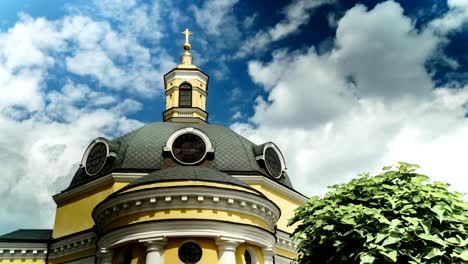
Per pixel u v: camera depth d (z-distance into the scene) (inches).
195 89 1434.5
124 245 799.1
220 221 778.8
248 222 827.4
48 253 1110.4
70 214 1130.7
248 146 1205.7
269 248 847.1
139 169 1059.3
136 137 1152.8
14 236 1172.5
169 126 1210.6
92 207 1080.2
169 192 792.3
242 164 1119.6
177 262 751.1
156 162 1082.7
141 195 799.7
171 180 820.6
